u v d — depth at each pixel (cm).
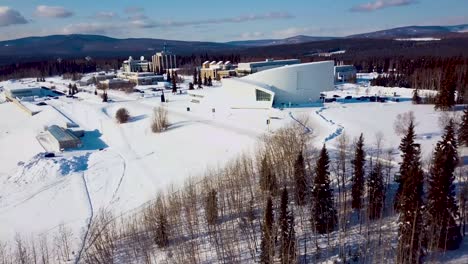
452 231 3853
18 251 5312
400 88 16488
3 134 13862
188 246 4822
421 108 10575
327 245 4419
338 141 7275
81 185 7769
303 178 5081
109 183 7825
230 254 4459
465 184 4716
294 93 12381
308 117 9769
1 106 19212
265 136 7950
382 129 8256
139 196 6994
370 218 4719
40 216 6519
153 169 8362
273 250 4062
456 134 6681
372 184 4688
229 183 6184
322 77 12612
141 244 5088
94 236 5584
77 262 5019
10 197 7400
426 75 15862
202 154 8669
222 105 13250
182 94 17875
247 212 5341
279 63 19212
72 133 11712
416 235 3769
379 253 4138
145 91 19500
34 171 8562
